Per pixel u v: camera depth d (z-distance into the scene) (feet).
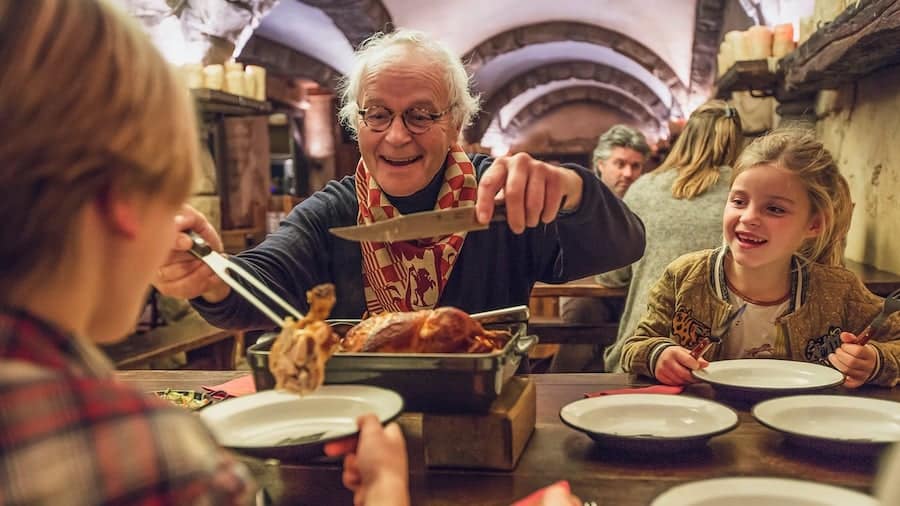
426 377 2.75
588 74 30.14
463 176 4.99
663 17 20.31
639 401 3.38
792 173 4.76
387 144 4.70
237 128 16.52
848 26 6.70
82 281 1.50
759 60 10.14
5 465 1.28
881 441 2.76
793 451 3.00
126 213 1.51
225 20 13.07
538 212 3.11
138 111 1.47
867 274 7.86
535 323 10.19
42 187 1.37
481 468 2.87
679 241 7.75
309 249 5.06
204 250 3.09
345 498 2.74
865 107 8.73
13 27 1.37
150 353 7.66
